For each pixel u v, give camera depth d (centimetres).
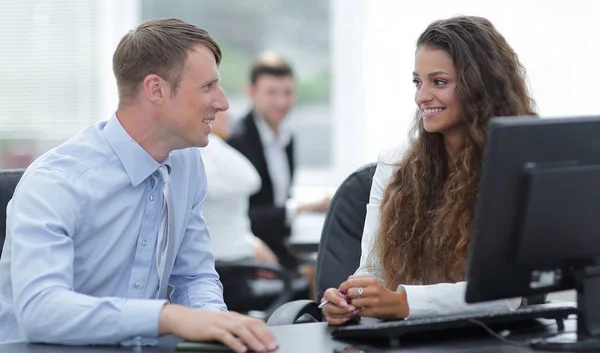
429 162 294
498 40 284
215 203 488
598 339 215
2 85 658
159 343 221
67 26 655
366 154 656
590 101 614
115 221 254
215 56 259
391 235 292
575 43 612
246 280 487
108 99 659
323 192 681
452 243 281
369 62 641
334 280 318
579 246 213
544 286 216
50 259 229
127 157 254
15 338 249
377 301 249
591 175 206
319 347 213
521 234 205
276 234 561
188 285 282
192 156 280
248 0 668
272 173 612
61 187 243
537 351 209
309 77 677
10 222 243
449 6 623
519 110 281
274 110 605
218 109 255
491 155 199
